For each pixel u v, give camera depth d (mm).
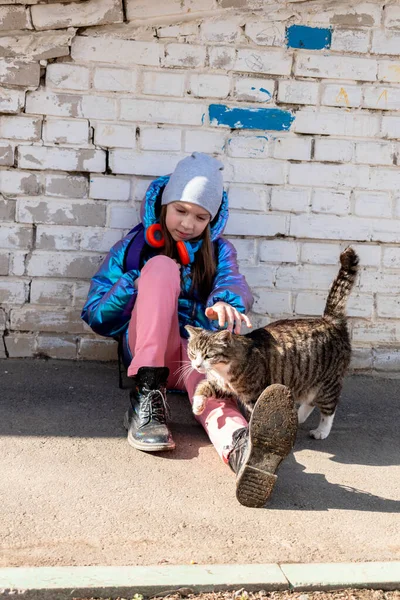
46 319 4508
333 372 3775
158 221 4059
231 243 4398
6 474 3066
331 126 4543
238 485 2891
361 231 4637
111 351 4566
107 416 3762
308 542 2736
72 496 2939
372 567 2574
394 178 4621
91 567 2455
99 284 3992
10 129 4344
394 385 4617
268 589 2457
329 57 4496
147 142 4445
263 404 2805
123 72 4375
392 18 4508
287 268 4625
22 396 3955
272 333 3725
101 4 4258
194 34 4395
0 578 2355
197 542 2684
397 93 4562
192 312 4023
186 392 4121
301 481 3244
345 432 3871
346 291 3922
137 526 2762
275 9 4414
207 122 4473
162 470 3225
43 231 4449
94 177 4441
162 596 2398
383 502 3092
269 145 4523
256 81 4465
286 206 4574
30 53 4285
